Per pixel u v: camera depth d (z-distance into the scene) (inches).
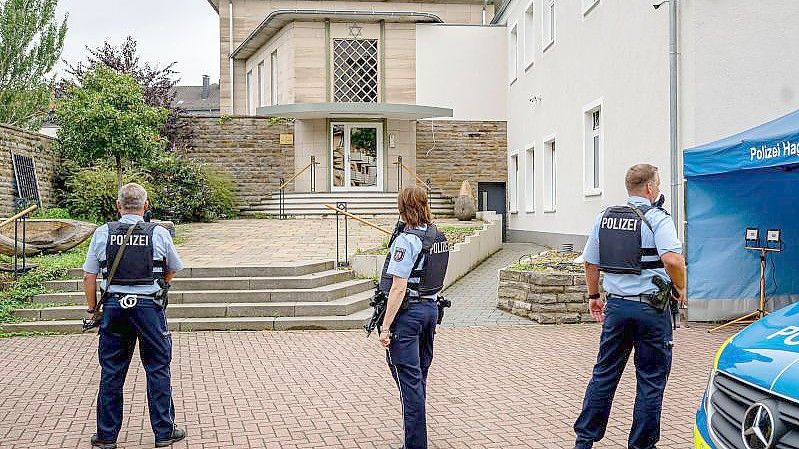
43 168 802.2
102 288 233.0
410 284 215.3
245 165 1066.7
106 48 1104.8
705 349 371.2
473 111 1063.0
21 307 461.1
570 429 249.0
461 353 379.2
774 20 468.4
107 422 232.1
